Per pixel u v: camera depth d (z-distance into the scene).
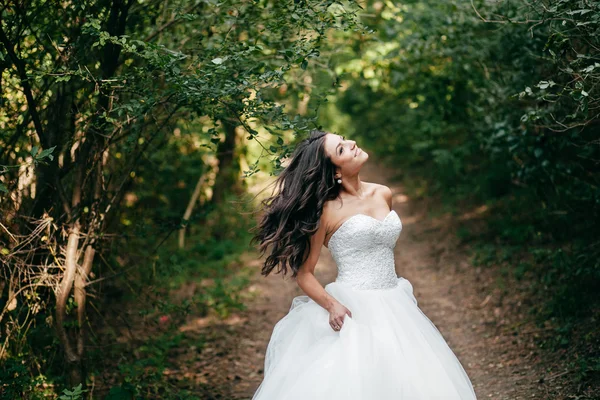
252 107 4.10
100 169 4.73
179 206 11.53
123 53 4.84
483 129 7.64
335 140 3.59
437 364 3.38
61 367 5.04
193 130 7.00
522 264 7.93
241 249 10.91
